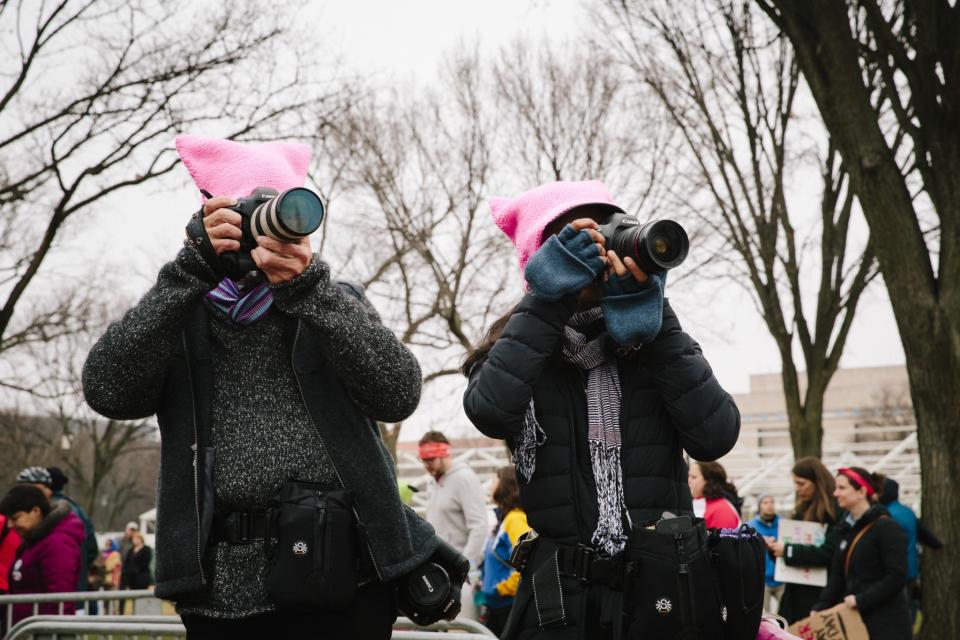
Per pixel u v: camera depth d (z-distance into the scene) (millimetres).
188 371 2281
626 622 2510
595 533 2543
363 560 2258
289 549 2162
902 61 8641
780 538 6723
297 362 2273
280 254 2135
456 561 2455
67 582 6734
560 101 17000
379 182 17688
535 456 2641
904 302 8430
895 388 53031
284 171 2443
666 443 2646
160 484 2266
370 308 2416
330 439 2268
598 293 2730
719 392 2621
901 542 5949
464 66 17641
